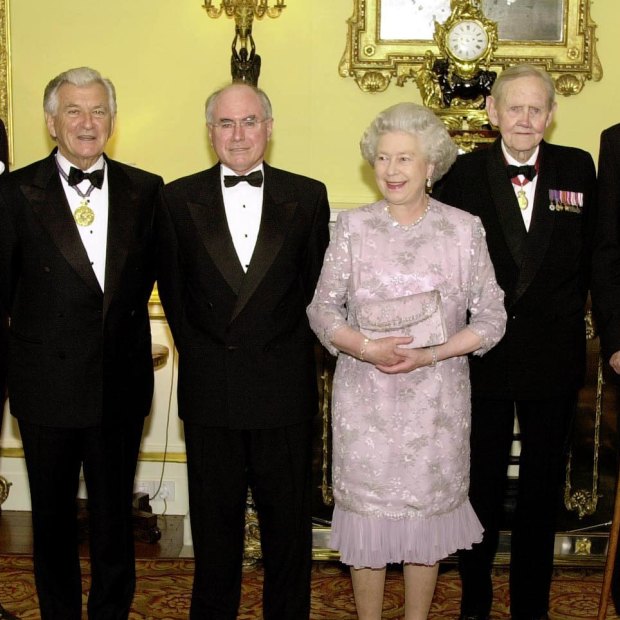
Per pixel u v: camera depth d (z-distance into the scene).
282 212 2.75
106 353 2.74
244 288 2.69
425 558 2.62
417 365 2.54
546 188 2.90
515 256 2.88
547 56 4.37
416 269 2.59
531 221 2.89
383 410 2.60
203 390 2.73
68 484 2.83
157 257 2.87
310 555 2.87
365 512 2.62
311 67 4.45
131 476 2.90
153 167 4.52
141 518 4.12
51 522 2.81
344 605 3.44
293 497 2.80
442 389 2.61
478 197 2.94
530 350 2.90
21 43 4.46
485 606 3.13
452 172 3.01
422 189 2.61
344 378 2.67
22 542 4.10
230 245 2.72
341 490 2.66
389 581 3.65
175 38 4.45
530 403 2.97
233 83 2.74
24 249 2.71
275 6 4.40
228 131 2.69
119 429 2.82
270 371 2.72
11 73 4.48
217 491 2.79
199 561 2.82
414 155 2.54
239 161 2.71
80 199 2.77
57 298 2.70
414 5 4.37
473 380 2.96
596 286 2.88
